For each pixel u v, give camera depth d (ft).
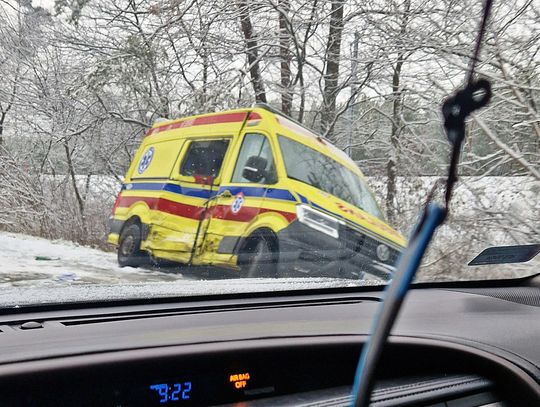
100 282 15.43
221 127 23.61
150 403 5.32
